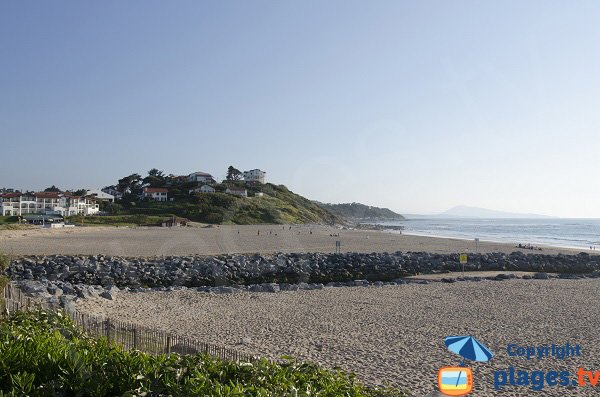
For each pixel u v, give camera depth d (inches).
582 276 1556.3
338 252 2121.1
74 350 276.1
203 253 1973.4
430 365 579.8
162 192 5541.3
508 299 1040.2
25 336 303.7
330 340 697.6
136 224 3986.2
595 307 947.3
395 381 520.4
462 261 1590.8
